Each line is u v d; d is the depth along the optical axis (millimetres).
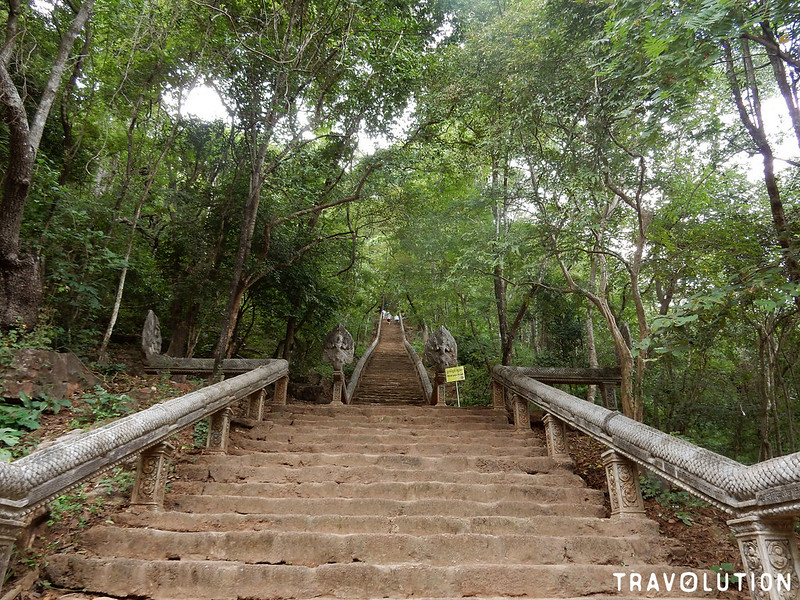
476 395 10539
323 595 2773
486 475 4625
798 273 3385
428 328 20406
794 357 6586
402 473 4625
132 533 3180
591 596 2805
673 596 2895
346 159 8352
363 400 10867
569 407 4652
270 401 7551
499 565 2961
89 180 8617
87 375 5785
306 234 9570
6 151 6391
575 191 5434
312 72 7195
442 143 8289
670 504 4410
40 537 3115
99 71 8031
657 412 7168
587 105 5246
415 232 10109
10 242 5238
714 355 7195
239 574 2822
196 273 8836
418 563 3125
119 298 6992
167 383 6730
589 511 3992
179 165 10695
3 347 4840
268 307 10312
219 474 4480
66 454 2617
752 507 2369
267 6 7574
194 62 7586
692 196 6016
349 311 16609
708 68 3801
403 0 7223
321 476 4562
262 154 7082
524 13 6480
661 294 6301
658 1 2881
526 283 6574
